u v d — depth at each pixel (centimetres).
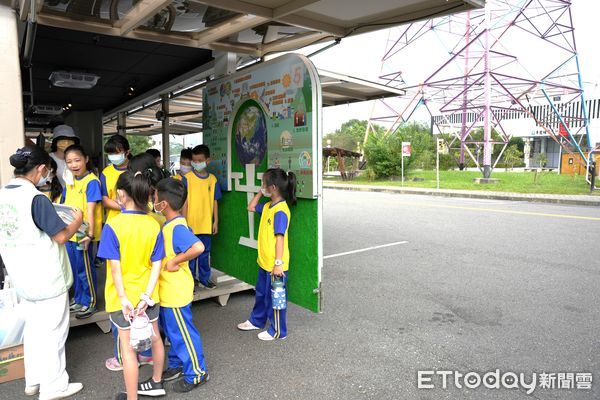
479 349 359
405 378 312
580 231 876
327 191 2136
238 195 457
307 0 380
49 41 639
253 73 423
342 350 358
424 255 698
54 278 276
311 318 430
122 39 630
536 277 565
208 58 736
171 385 301
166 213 297
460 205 1387
